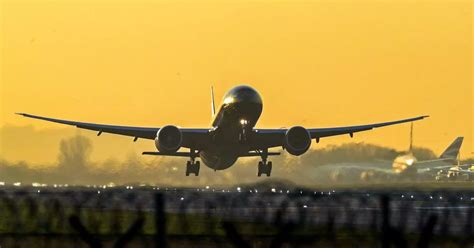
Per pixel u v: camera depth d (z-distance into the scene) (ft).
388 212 399.44
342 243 506.89
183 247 505.66
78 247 502.38
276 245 389.39
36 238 542.57
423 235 387.55
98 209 643.86
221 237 547.49
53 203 588.09
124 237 375.66
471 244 506.07
